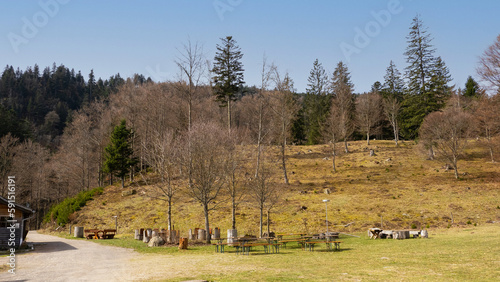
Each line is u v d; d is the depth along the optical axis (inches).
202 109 2596.0
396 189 1726.1
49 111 5359.3
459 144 2017.7
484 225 1190.3
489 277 451.5
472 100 2719.0
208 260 713.6
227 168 1330.0
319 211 1494.8
